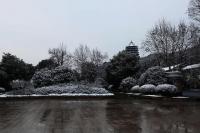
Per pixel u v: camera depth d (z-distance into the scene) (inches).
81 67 2721.5
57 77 1552.7
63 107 843.4
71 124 496.7
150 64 2050.9
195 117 577.3
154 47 1897.1
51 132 416.5
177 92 1223.5
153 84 1378.0
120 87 1814.7
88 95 1301.7
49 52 2893.7
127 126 467.8
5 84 1674.5
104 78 2255.2
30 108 821.2
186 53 1840.6
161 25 1920.5
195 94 1171.3
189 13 1444.4
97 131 421.4
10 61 1780.3
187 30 1834.4
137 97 1315.2
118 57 2074.3
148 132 409.1
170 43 1854.1
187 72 1483.8
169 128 441.4
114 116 609.9
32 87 1505.9
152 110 729.0
